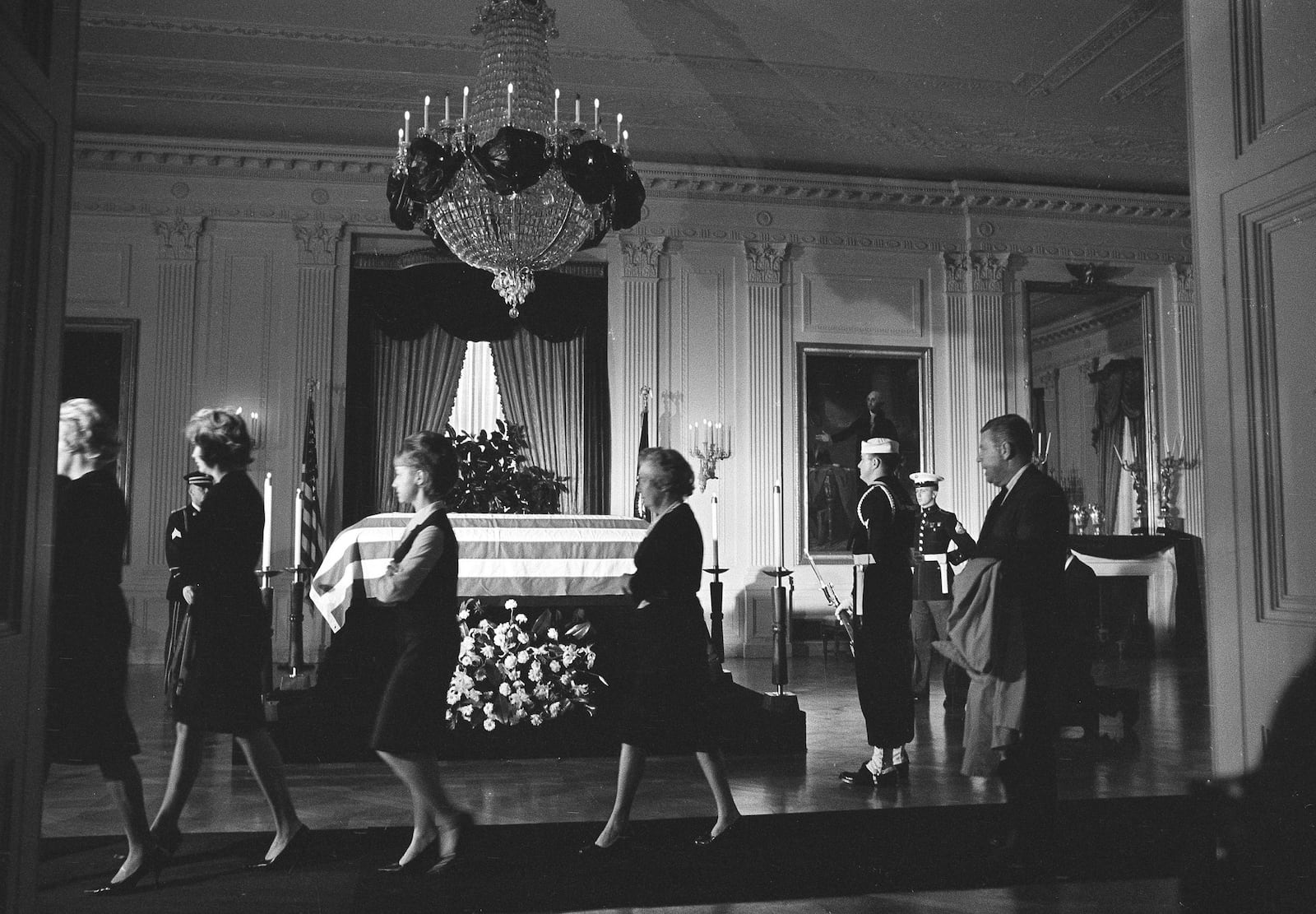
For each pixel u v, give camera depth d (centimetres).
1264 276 213
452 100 997
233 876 316
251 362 1016
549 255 655
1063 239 1169
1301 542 203
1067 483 1567
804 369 1109
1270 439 211
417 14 861
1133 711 549
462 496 883
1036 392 1430
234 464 325
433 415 1045
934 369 1139
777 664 549
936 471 1126
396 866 326
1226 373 223
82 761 305
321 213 1036
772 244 1111
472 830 324
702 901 298
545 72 643
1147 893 302
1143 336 1201
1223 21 225
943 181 1144
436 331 1056
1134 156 1148
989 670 334
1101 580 1106
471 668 518
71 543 304
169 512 987
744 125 1061
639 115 1038
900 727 448
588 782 459
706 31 896
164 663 945
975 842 360
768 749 524
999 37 907
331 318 1027
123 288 1004
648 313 1082
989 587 336
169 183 1014
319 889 304
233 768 486
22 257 179
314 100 995
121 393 993
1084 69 963
